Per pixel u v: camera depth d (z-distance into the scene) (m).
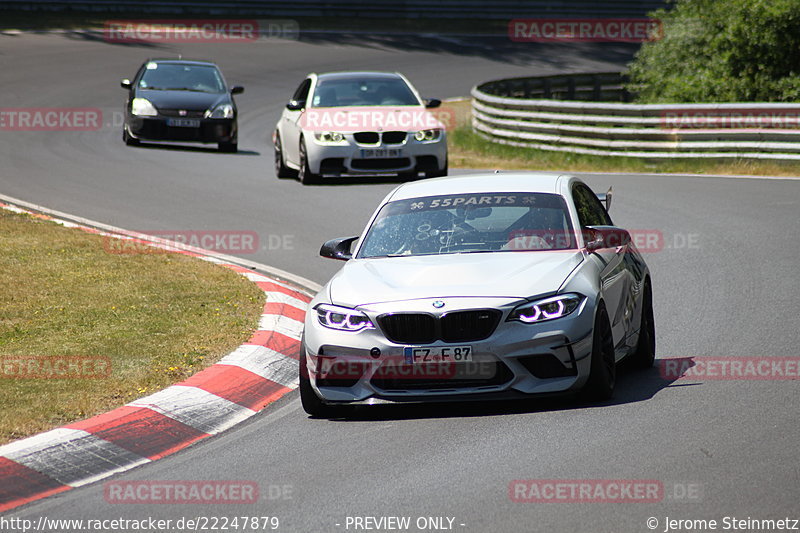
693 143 76.12
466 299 24.78
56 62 133.62
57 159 76.25
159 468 22.42
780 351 29.33
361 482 20.59
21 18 161.50
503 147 91.62
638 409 24.48
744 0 91.69
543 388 24.59
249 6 177.38
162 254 45.38
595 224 29.78
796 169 70.31
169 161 77.56
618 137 81.19
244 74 138.38
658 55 103.25
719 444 21.42
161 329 33.06
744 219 52.28
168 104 82.06
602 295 25.89
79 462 22.44
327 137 66.50
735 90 92.62
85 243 46.56
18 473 21.56
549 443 22.28
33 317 34.44
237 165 77.12
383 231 29.06
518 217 28.44
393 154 66.56
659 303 36.88
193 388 26.94
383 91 69.88
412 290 25.42
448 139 101.62
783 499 18.20
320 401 25.98
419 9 192.50
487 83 114.69
